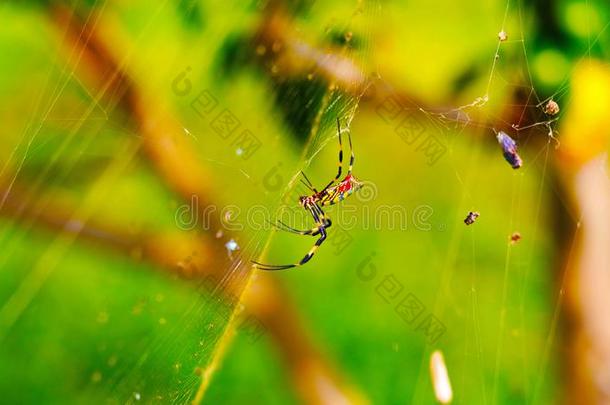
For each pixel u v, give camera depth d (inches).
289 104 23.5
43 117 22.4
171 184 22.8
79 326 22.1
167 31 22.8
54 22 22.5
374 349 23.9
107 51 22.6
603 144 24.3
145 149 22.7
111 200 22.5
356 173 24.6
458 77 24.1
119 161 22.5
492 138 24.7
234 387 23.4
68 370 21.9
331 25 23.6
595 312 24.3
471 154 24.8
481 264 24.7
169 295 22.6
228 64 23.2
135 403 22.1
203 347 23.1
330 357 23.8
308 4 23.4
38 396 21.8
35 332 21.9
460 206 24.7
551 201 24.6
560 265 24.5
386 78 24.1
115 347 22.2
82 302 22.2
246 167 23.3
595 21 24.0
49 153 22.3
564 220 24.6
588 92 24.1
